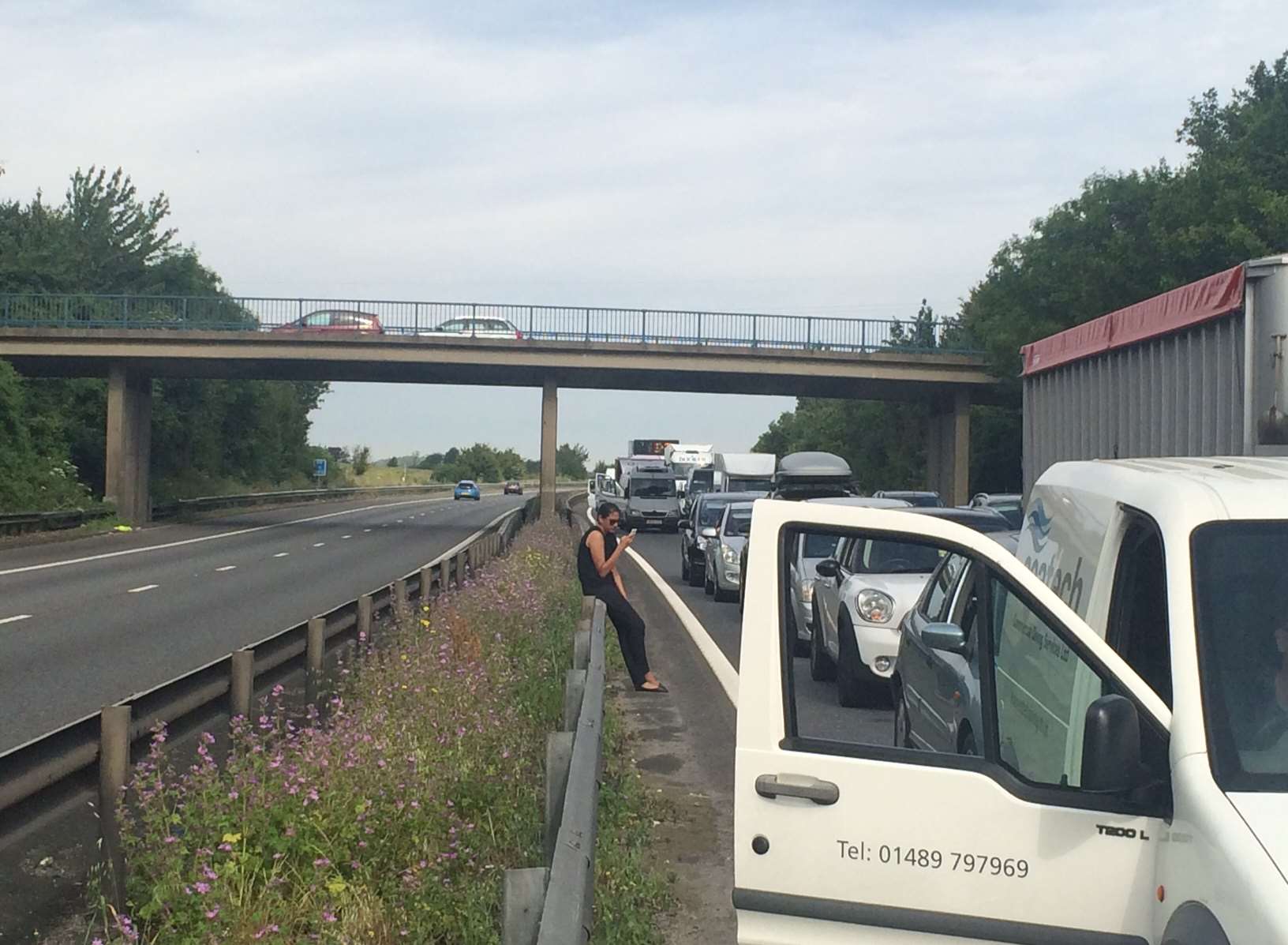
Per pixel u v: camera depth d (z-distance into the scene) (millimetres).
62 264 59719
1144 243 40906
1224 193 37594
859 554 11000
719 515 25891
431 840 6066
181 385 67438
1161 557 3793
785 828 3811
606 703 10672
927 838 3699
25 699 10969
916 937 3709
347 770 6496
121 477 45969
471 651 11023
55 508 42250
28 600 20312
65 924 6023
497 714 8367
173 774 6551
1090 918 3516
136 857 5637
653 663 13867
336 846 5938
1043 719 4172
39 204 71875
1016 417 51719
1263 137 41781
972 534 3832
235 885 5484
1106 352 11258
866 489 71125
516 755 7520
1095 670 3586
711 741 9648
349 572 26672
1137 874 3469
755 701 3885
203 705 7129
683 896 6152
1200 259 37906
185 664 13172
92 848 6805
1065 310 43281
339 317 43250
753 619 3926
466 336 43250
